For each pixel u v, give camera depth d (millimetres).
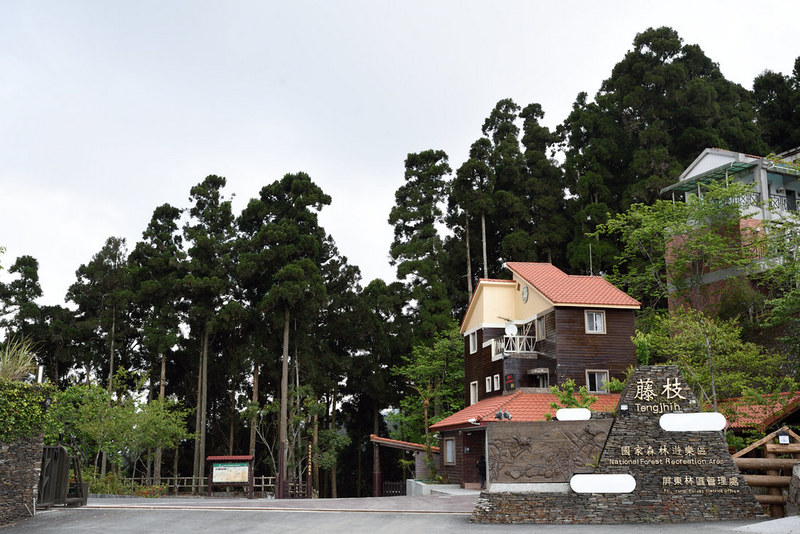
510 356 32844
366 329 55250
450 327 48688
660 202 35062
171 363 56750
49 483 17859
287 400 48562
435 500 22203
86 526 15094
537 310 33906
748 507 15094
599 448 15688
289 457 44969
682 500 15102
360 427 59250
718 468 15336
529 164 57688
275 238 50438
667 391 15758
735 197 34031
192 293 50906
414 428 48531
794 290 24922
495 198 55344
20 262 58406
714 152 41312
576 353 31750
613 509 15016
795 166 30062
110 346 51938
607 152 52594
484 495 15430
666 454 15391
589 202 52500
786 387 26531
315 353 53750
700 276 33406
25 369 16797
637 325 33625
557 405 22094
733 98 54375
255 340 52062
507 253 53656
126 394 42938
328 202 53906
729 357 24469
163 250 53219
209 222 54750
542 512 15062
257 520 15922
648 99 53219
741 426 22734
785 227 28297
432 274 51906
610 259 47844
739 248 31562
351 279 59125
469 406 36906
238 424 56531
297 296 47406
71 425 32688
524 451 15656
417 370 44562
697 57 54875
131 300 52219
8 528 14898
